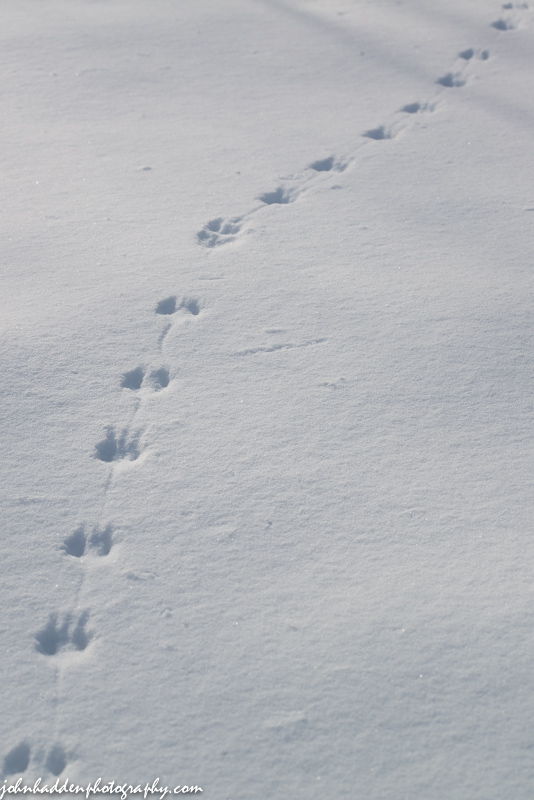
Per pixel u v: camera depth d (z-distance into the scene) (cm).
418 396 219
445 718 146
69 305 249
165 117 378
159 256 276
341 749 142
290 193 320
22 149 347
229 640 160
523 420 211
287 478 194
